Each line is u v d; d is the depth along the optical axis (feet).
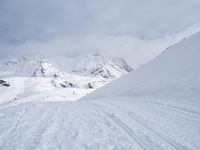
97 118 41.16
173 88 86.28
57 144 26.03
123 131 31.91
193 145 26.02
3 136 28.66
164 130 32.27
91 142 26.99
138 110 49.80
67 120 38.96
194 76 92.27
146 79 144.15
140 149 24.81
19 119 38.63
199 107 47.83
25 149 24.21
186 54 144.66
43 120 38.32
